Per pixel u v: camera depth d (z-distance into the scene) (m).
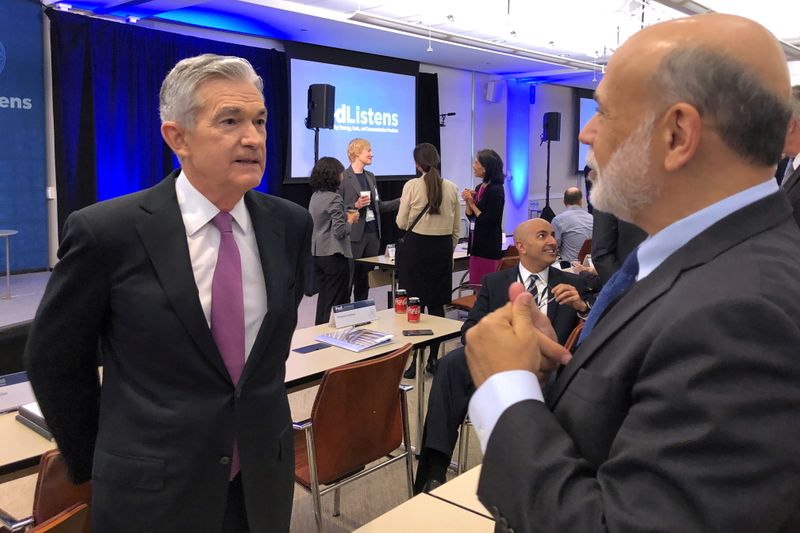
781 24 7.18
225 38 7.42
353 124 8.55
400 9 6.64
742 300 0.52
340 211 4.55
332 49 8.23
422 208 4.34
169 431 1.17
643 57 0.62
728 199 0.61
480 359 0.69
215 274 1.23
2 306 5.55
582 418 0.62
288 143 7.83
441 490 1.41
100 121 6.34
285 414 1.35
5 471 1.56
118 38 6.34
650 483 0.53
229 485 1.24
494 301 2.92
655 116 0.61
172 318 1.16
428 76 9.64
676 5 5.30
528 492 0.59
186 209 1.24
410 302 3.08
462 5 6.45
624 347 0.61
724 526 0.49
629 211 0.67
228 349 1.23
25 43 6.32
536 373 0.68
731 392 0.50
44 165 6.62
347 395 2.09
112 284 1.17
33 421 1.75
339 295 4.67
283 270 1.32
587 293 2.91
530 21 6.95
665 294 0.60
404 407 2.44
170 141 1.22
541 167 12.03
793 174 1.97
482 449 0.67
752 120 0.58
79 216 1.16
